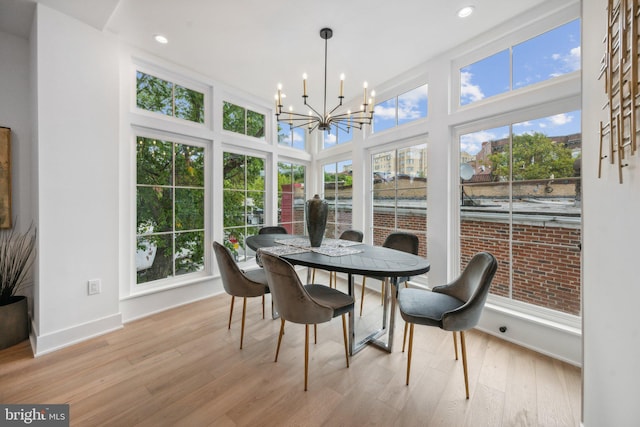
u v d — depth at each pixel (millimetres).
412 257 1990
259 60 2719
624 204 904
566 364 1872
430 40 2377
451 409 1473
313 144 4523
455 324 1516
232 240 3510
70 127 2057
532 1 1914
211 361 1899
